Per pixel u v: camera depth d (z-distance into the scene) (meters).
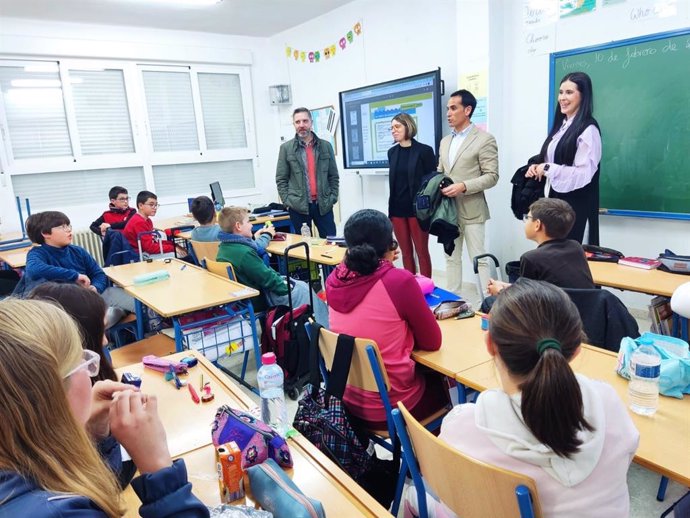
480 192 3.72
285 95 6.55
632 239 3.54
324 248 3.77
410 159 3.96
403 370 1.69
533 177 3.23
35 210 5.49
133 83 5.86
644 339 1.43
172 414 1.39
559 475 0.85
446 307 2.05
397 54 4.99
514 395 0.94
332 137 6.05
